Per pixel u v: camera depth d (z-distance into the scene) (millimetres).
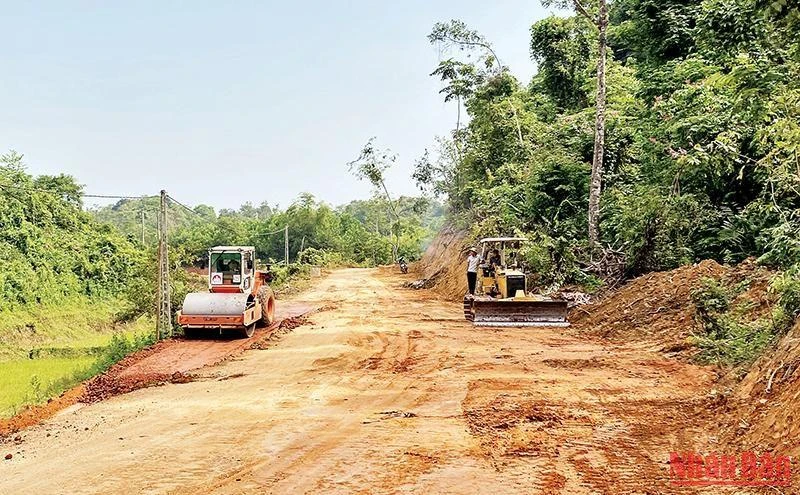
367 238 94875
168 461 7883
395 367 13852
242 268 19562
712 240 19797
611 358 13289
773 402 7727
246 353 16422
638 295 17531
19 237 39750
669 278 17281
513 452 7770
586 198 25812
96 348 24484
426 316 23344
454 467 7316
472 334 17531
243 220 115562
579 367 12539
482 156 37500
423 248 93562
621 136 25844
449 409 10000
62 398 12594
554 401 10055
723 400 9000
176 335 19578
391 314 24266
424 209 73562
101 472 7555
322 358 15141
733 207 20438
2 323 32312
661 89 25078
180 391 12320
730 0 18516
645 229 19844
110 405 11547
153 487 7004
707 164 19297
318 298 33406
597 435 8352
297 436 8797
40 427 10383
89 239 44781
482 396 10578
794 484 6062
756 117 13008
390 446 8172
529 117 37062
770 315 11938
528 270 21688
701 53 23906
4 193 41812
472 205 39750
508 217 27125
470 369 12773
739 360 10828
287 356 15680
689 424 8617
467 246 33781
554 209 26469
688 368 11906
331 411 10172
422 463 7480
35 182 47781
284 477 7211
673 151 20156
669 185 21062
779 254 14336
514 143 35719
